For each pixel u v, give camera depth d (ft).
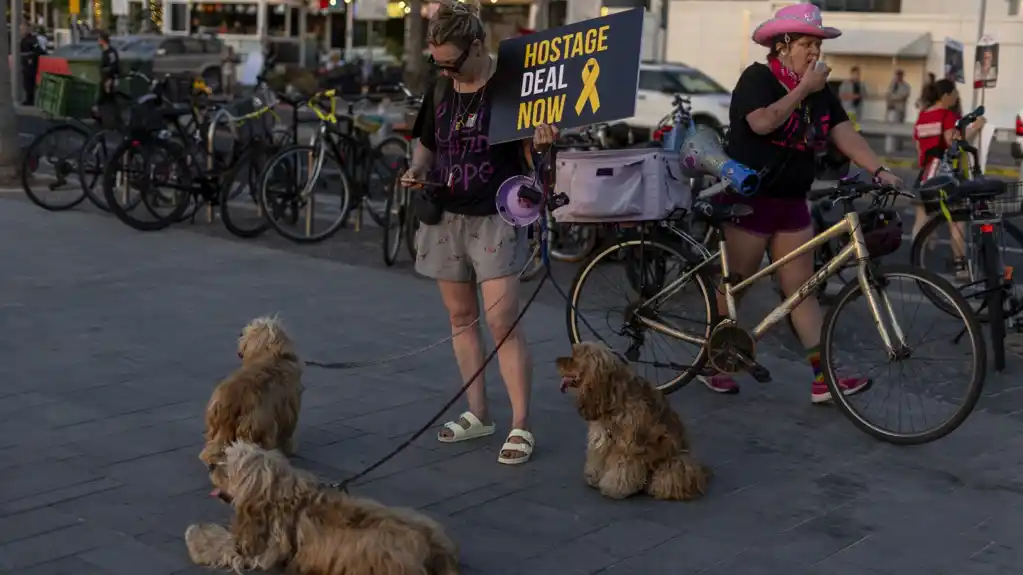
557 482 15.78
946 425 17.25
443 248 16.56
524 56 15.83
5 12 43.06
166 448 16.53
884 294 17.84
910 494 15.79
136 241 32.99
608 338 20.51
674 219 20.21
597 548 13.71
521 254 16.38
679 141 30.73
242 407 14.44
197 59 100.94
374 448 16.90
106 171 33.76
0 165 43.47
